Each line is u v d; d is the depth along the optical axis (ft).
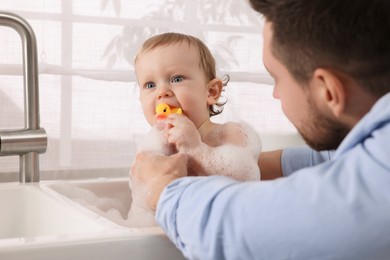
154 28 4.76
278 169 3.34
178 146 2.95
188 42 3.26
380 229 1.75
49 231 3.08
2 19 3.36
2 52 4.29
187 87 3.17
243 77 5.08
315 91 2.12
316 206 1.79
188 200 2.04
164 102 3.15
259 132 5.18
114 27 4.63
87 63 4.57
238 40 5.06
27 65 3.45
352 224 1.75
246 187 1.96
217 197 1.98
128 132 4.74
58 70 4.46
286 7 2.10
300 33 2.07
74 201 3.32
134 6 4.68
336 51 2.01
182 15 4.85
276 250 1.85
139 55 3.28
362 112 2.08
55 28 4.44
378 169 1.79
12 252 1.97
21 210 3.46
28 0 4.34
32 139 3.46
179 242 2.09
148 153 2.86
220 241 1.93
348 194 1.78
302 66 2.10
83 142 4.61
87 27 4.55
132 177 2.95
